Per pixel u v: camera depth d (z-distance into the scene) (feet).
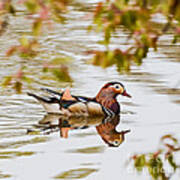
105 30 14.93
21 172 38.24
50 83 63.00
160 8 14.17
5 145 44.19
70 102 56.29
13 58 72.69
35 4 13.80
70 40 82.43
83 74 66.28
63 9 14.15
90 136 47.88
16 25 89.61
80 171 38.60
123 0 14.39
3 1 14.21
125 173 37.88
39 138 46.42
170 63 70.23
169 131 47.96
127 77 65.21
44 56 73.82
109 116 55.31
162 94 58.90
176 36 17.03
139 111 54.95
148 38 15.46
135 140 46.01
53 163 40.14
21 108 54.70
